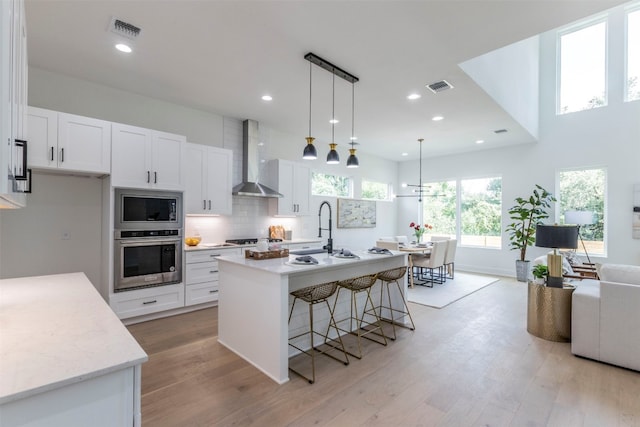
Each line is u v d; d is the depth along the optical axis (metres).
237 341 2.94
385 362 2.80
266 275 2.61
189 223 4.63
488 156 7.09
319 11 2.41
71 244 3.71
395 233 8.66
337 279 3.38
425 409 2.12
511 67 4.80
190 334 3.39
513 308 4.41
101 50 3.04
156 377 2.52
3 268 3.35
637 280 2.73
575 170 6.09
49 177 3.59
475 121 5.05
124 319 3.63
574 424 1.96
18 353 0.95
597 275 4.41
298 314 3.04
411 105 4.36
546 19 2.50
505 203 6.81
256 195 5.08
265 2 2.32
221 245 4.53
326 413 2.07
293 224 6.15
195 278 4.13
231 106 4.51
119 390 0.94
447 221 7.83
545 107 6.35
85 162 3.32
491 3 2.31
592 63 5.97
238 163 5.16
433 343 3.22
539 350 3.05
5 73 0.71
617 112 5.61
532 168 6.48
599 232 5.82
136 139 3.68
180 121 4.49
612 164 5.62
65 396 0.85
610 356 2.71
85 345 1.02
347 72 3.41
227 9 2.40
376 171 8.09
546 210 6.29
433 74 3.44
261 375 2.56
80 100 3.69
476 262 7.23
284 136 5.90
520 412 2.08
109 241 3.48
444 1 2.29
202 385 2.40
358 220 7.52
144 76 3.58
